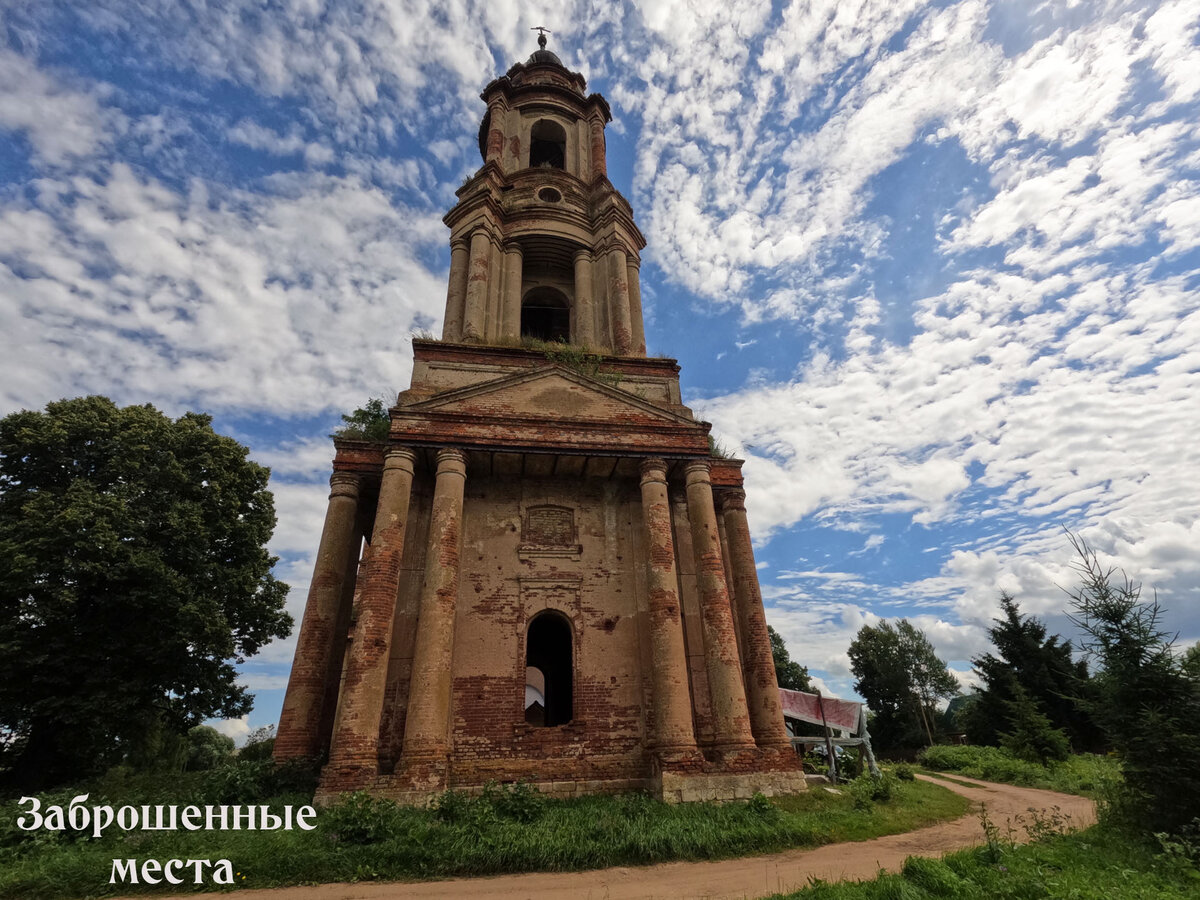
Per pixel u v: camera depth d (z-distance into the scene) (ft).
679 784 48.44
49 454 72.38
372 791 44.96
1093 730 132.36
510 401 63.77
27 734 68.59
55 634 65.62
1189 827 31.14
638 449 63.05
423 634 51.37
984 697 143.43
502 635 58.34
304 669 55.42
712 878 31.07
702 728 57.62
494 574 61.05
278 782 48.91
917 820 46.21
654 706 53.26
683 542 66.90
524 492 65.82
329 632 57.93
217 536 79.30
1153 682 36.01
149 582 69.00
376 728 48.55
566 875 32.12
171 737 97.66
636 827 37.40
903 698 189.98
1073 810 54.85
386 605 52.80
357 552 64.44
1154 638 36.73
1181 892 24.14
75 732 66.23
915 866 27.55
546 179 93.25
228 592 78.18
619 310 82.84
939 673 190.19
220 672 79.00
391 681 54.75
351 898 28.48
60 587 64.59
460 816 39.29
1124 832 34.27
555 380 65.98
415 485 63.31
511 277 85.15
